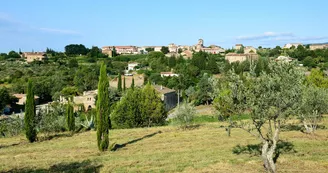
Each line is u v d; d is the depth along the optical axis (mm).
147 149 29656
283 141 29672
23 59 174750
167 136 37469
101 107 30031
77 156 27266
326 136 32562
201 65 129625
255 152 25906
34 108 38844
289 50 169500
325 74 84312
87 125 52719
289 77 17359
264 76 17953
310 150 25891
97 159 25719
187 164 22875
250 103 17875
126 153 28109
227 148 28344
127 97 51750
